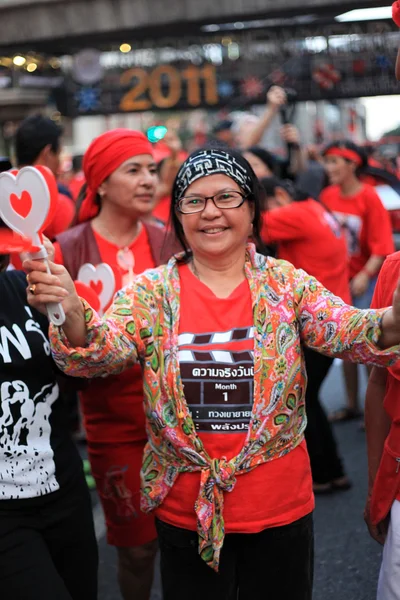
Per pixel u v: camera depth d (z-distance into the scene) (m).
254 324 2.51
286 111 7.84
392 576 2.46
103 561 4.60
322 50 11.77
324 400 7.33
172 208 2.71
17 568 2.60
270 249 5.13
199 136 13.10
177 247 3.59
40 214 2.20
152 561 3.60
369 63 11.70
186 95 12.53
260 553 2.56
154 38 11.37
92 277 3.32
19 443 2.67
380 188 12.18
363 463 5.77
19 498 2.65
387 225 6.33
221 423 2.47
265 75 12.21
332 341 2.45
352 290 6.33
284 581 2.60
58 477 2.75
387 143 20.38
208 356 2.49
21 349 2.68
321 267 5.07
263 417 2.47
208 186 2.55
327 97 11.74
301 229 4.97
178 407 2.48
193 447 2.48
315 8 9.81
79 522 2.81
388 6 9.69
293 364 2.52
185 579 2.60
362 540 4.63
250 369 2.48
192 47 12.46
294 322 2.53
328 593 4.08
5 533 2.63
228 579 2.58
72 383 3.08
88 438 3.57
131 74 12.69
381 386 2.63
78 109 12.83
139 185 3.62
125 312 2.52
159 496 2.57
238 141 8.93
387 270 2.55
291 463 2.55
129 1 10.60
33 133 4.99
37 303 2.29
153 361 2.54
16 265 3.44
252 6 10.12
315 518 4.95
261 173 5.95
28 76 12.31
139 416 3.45
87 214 3.78
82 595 2.89
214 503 2.46
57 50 12.27
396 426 2.50
